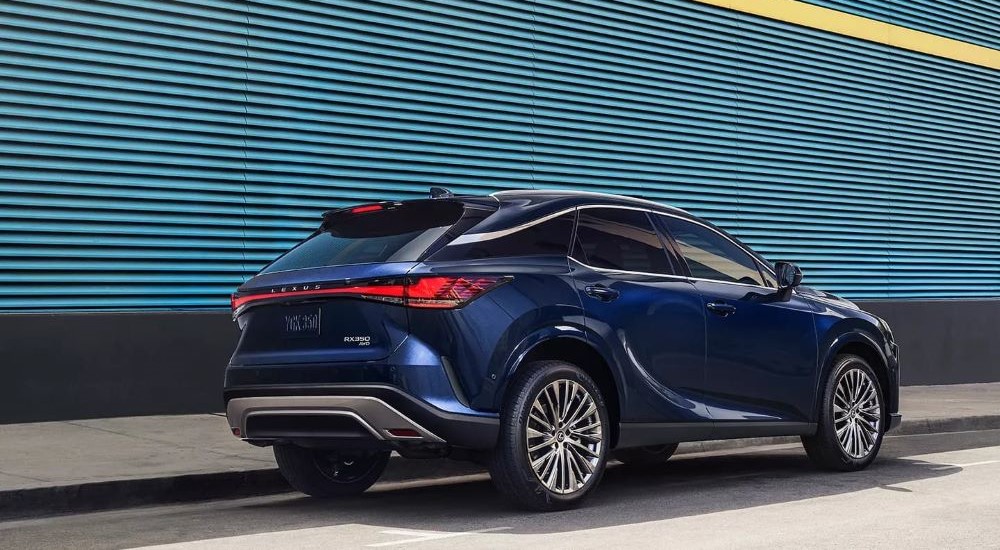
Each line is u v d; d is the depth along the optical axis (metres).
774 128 14.86
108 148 9.83
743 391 7.16
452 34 11.98
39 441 8.45
